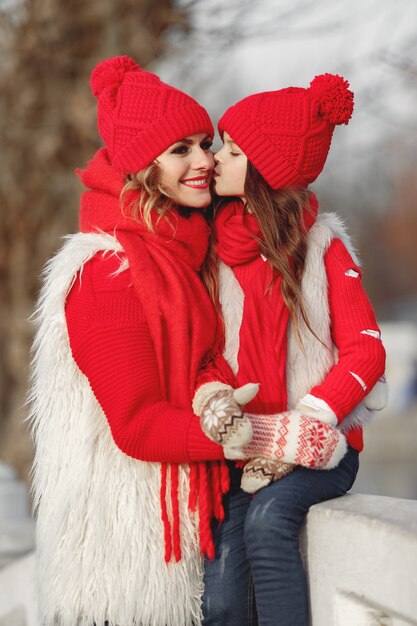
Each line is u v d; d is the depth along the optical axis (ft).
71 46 27.32
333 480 10.02
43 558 10.52
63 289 10.39
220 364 10.32
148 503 10.14
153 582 10.01
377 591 8.66
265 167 10.55
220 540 10.20
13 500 17.53
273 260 10.31
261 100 10.66
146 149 10.52
